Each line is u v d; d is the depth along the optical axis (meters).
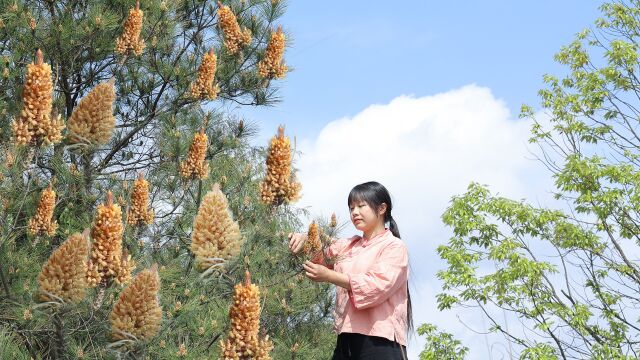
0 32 5.79
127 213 5.14
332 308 6.34
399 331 3.12
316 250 3.40
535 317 6.07
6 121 5.59
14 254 4.76
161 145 6.70
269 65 6.70
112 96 4.41
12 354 4.05
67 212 5.54
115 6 6.50
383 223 3.28
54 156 5.32
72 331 4.09
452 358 6.22
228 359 3.45
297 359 5.61
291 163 3.81
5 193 4.80
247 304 3.46
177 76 6.72
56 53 6.08
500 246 6.39
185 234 5.83
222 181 5.95
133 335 3.60
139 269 4.90
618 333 6.45
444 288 6.43
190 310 4.35
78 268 3.71
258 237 5.07
